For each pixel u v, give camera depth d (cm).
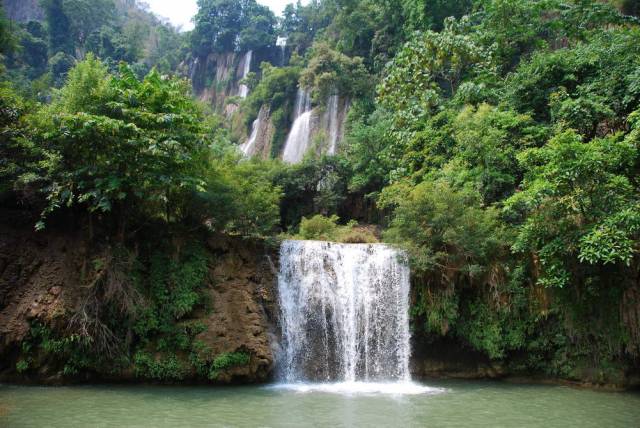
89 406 1159
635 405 1276
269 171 3362
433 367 1727
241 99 6519
